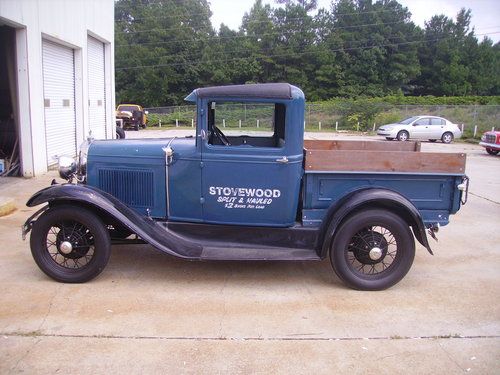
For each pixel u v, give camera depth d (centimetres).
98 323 367
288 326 372
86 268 437
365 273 458
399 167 446
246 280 466
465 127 2778
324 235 438
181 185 462
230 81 5650
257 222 462
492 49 6675
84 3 1310
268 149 445
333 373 311
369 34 5916
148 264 500
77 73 1296
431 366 322
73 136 1296
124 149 474
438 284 471
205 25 5972
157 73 5416
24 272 466
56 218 430
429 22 6525
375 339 357
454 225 712
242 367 314
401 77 5897
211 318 382
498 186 1078
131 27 5750
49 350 328
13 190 841
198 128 450
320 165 446
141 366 312
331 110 3459
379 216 431
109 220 464
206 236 470
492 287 465
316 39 5916
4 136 1027
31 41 961
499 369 321
